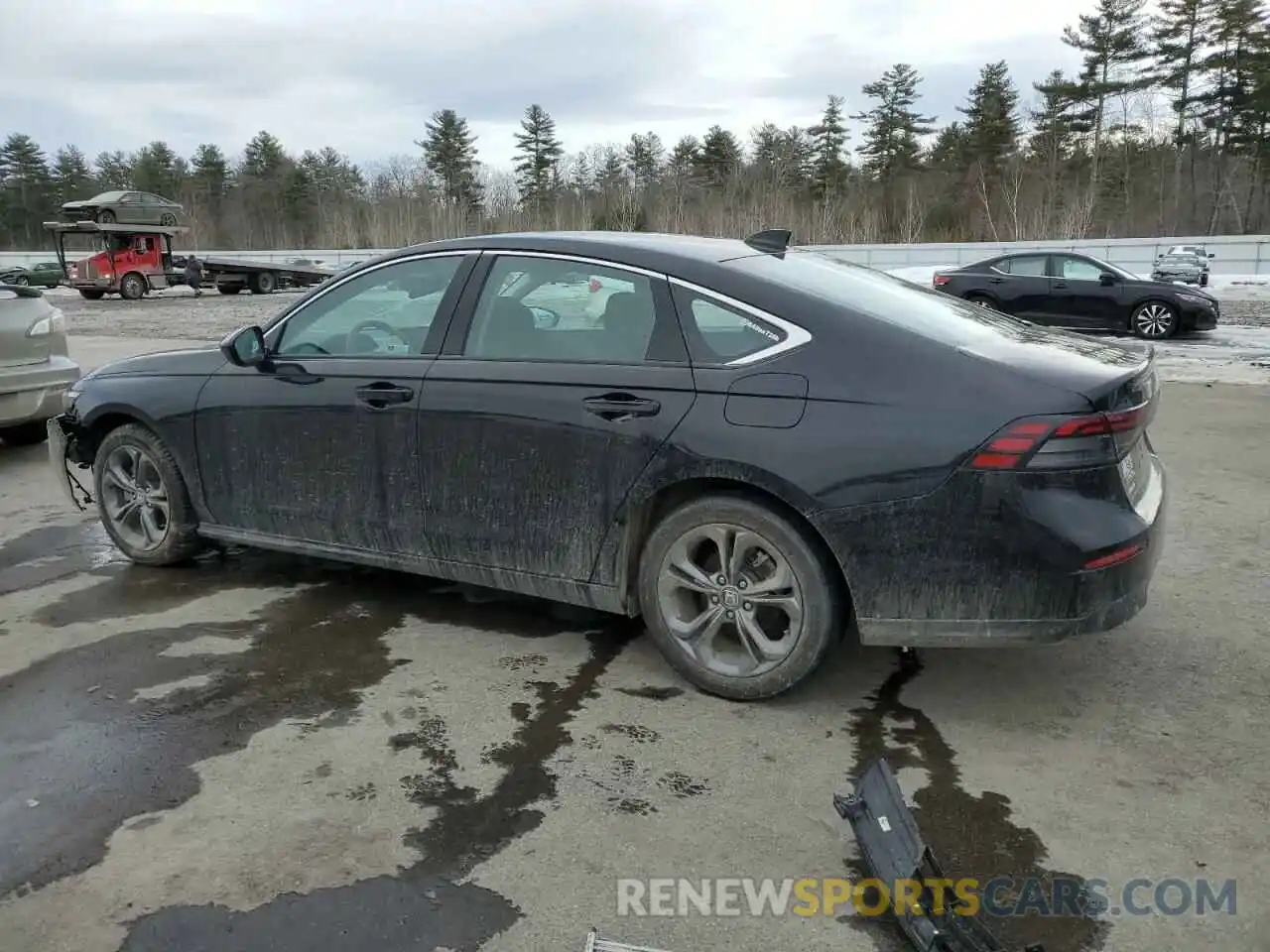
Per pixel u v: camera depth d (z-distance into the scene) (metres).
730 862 2.54
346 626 4.07
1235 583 4.43
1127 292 15.20
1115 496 2.97
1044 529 2.87
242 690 3.49
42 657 3.77
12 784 2.89
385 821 2.70
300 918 2.31
